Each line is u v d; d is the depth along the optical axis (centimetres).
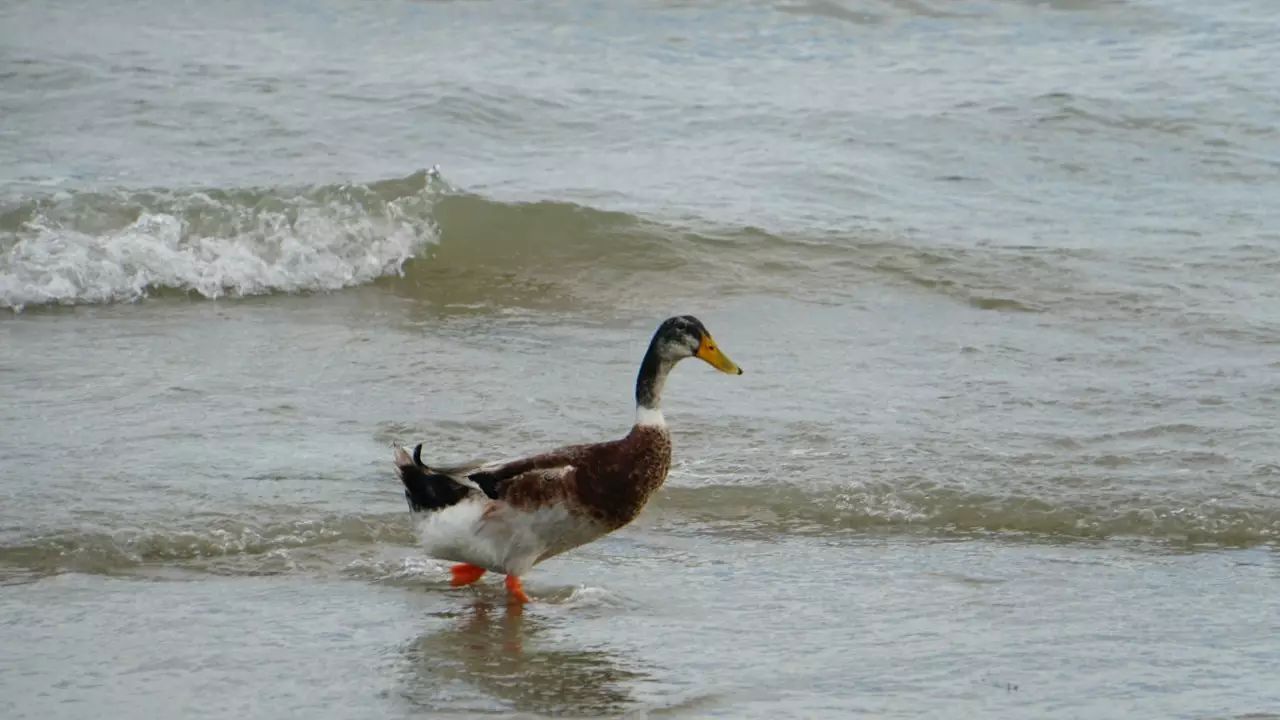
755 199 2116
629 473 1055
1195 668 959
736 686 936
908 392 1491
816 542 1180
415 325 1717
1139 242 1967
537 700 916
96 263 1808
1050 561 1142
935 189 2183
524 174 2195
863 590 1091
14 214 1900
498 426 1395
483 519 1045
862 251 1933
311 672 950
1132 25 2988
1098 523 1203
